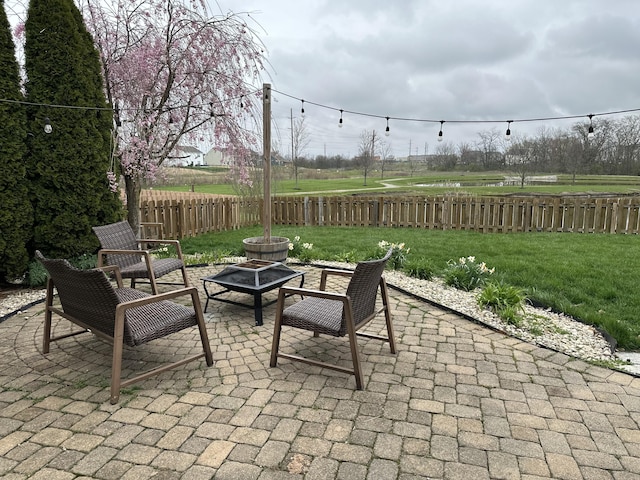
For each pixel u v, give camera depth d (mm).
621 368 2832
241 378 2688
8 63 4539
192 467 1852
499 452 1972
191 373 2756
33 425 2166
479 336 3400
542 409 2336
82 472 1819
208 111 7121
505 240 7930
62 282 2611
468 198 9492
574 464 1891
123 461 1892
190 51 6711
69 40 4953
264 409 2322
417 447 2004
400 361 2953
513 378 2697
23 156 4789
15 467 1852
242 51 6793
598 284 4746
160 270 4262
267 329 3590
